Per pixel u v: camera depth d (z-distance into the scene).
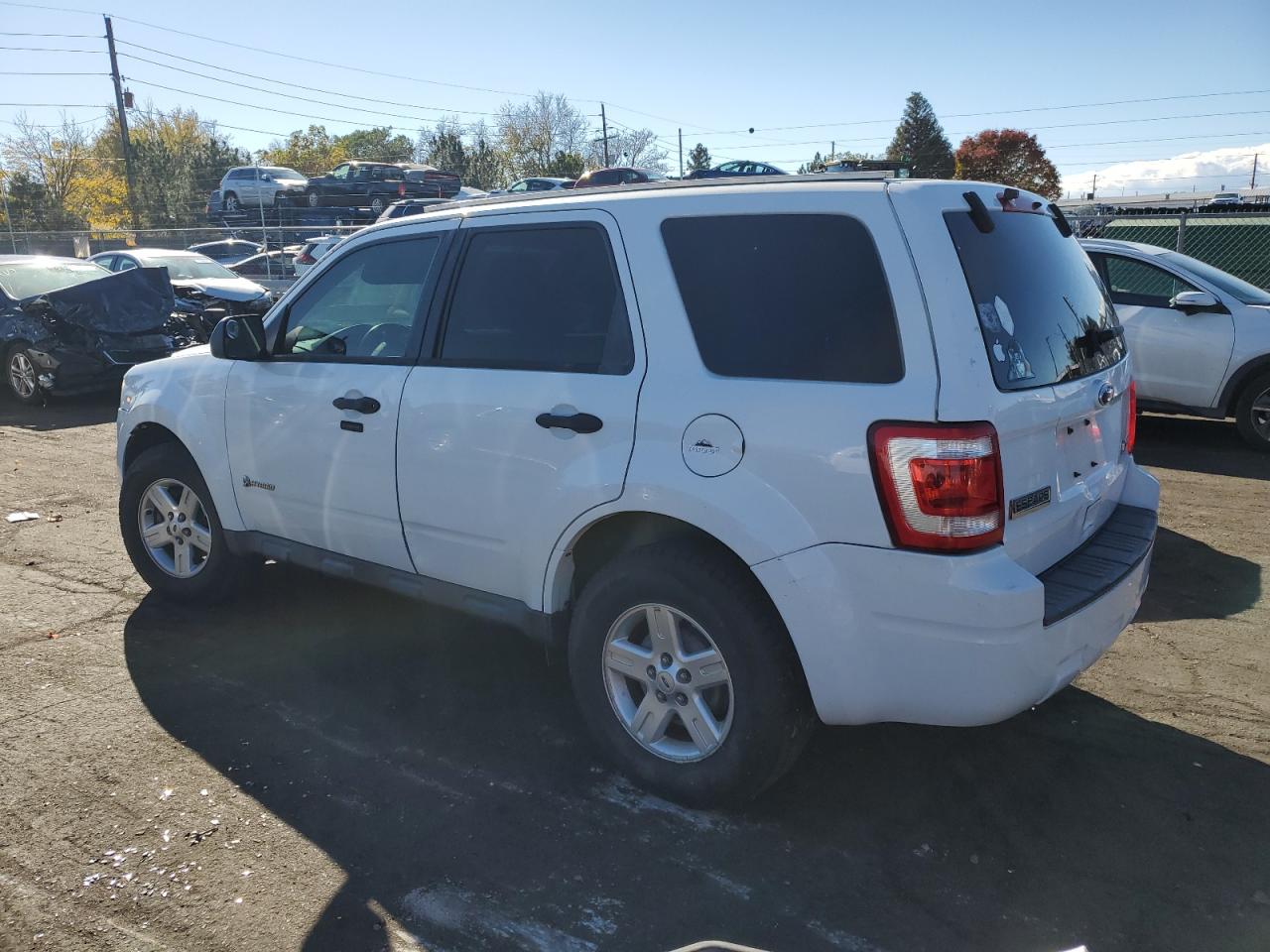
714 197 3.21
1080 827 3.18
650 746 3.35
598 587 3.33
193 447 4.71
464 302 3.77
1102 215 14.73
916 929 2.71
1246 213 13.75
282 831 3.16
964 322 2.77
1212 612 5.00
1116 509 3.79
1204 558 5.80
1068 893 2.86
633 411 3.19
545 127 66.12
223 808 3.29
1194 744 3.70
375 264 4.15
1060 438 3.15
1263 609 5.03
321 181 31.45
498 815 3.26
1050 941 2.67
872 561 2.79
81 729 3.80
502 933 2.70
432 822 3.21
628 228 3.36
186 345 13.09
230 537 4.73
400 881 2.92
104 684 4.20
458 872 2.96
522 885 2.90
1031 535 2.98
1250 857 3.03
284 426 4.30
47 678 4.25
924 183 2.96
